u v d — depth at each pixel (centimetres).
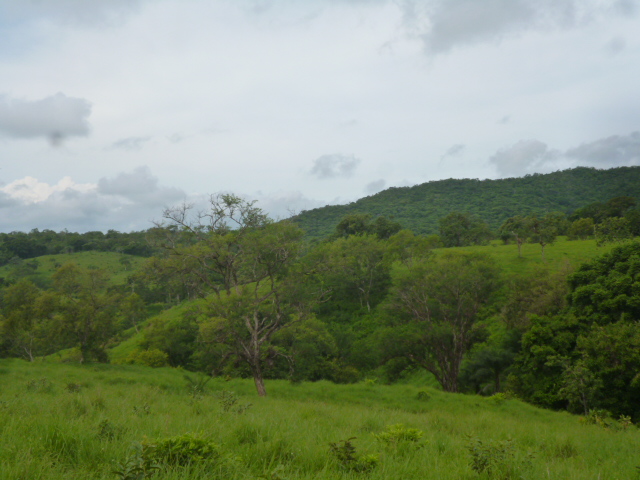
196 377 3303
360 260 6862
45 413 703
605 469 746
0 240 15800
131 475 387
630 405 2631
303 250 3244
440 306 4550
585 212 12138
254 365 2898
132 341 6550
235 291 3123
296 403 1869
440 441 818
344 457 566
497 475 584
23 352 5550
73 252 15462
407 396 2948
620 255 3312
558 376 3108
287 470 516
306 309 3198
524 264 7225
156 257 3175
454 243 12350
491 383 4259
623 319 2911
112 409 872
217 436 634
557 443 990
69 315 4341
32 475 406
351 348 4772
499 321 5184
